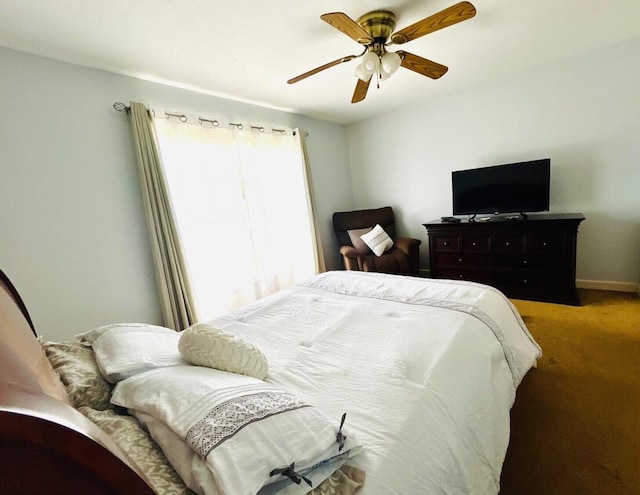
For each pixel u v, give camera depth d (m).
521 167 3.16
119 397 0.83
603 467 1.27
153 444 0.70
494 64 2.89
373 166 4.50
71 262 2.07
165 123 2.48
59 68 2.00
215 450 0.58
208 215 2.80
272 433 0.64
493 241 3.23
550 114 3.14
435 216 4.11
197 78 2.49
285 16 1.79
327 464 0.69
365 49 1.99
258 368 1.00
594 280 3.17
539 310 2.81
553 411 1.60
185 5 1.60
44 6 1.50
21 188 1.87
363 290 1.97
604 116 2.89
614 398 1.63
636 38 2.62
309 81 2.79
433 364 1.06
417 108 3.95
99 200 2.19
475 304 1.54
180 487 0.61
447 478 0.78
